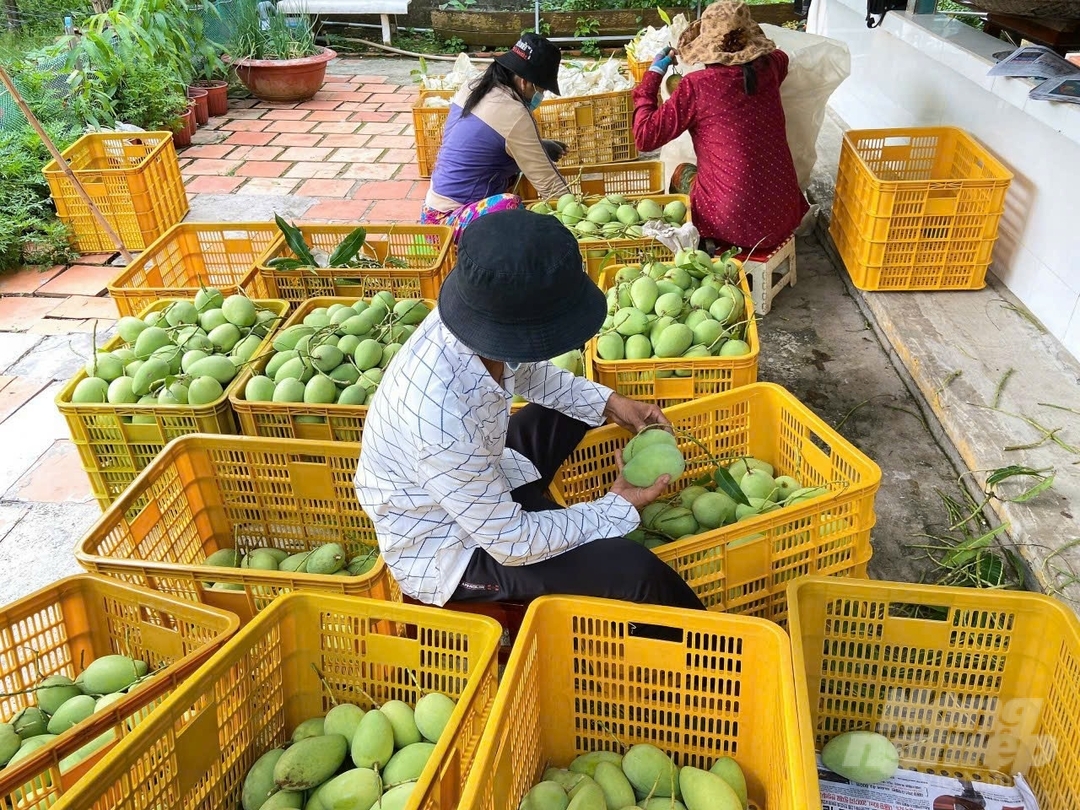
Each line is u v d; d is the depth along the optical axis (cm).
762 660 188
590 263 400
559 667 202
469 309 174
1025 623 193
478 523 197
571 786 194
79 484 348
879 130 466
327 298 355
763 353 410
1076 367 361
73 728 179
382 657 208
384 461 202
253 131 768
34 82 666
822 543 229
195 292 367
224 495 280
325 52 884
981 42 467
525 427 258
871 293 427
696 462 282
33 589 298
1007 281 421
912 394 375
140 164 534
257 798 195
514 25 1017
